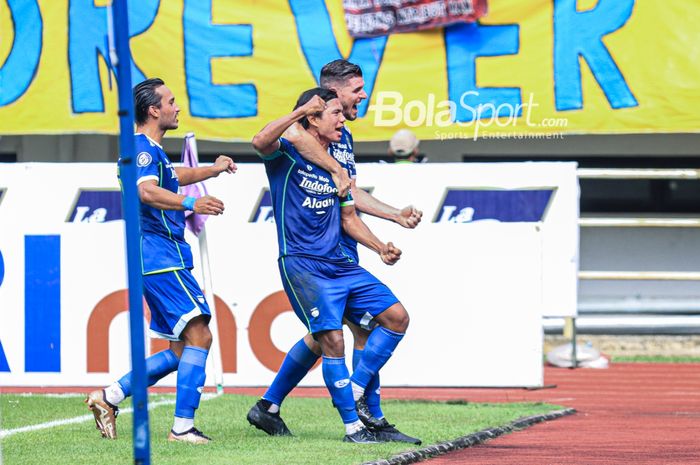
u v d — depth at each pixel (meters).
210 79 41.16
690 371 41.03
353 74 21.47
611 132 40.28
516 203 33.31
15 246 31.97
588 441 22.48
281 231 20.52
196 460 17.44
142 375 12.15
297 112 19.80
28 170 31.94
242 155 51.56
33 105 41.03
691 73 39.81
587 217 51.44
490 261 32.28
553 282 34.50
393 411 27.17
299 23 41.12
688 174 42.59
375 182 32.62
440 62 40.88
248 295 32.16
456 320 32.38
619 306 50.59
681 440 22.80
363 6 40.91
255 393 31.64
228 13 41.09
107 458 17.72
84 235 31.84
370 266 32.44
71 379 31.88
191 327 20.45
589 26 40.22
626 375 39.56
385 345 20.86
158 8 41.03
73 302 31.88
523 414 26.97
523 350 32.28
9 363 32.00
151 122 20.47
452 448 20.59
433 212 32.56
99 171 31.91
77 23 40.88
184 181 21.14
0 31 40.97
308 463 17.22
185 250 20.62
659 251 51.28
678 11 39.84
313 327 20.39
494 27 40.62
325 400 29.28
